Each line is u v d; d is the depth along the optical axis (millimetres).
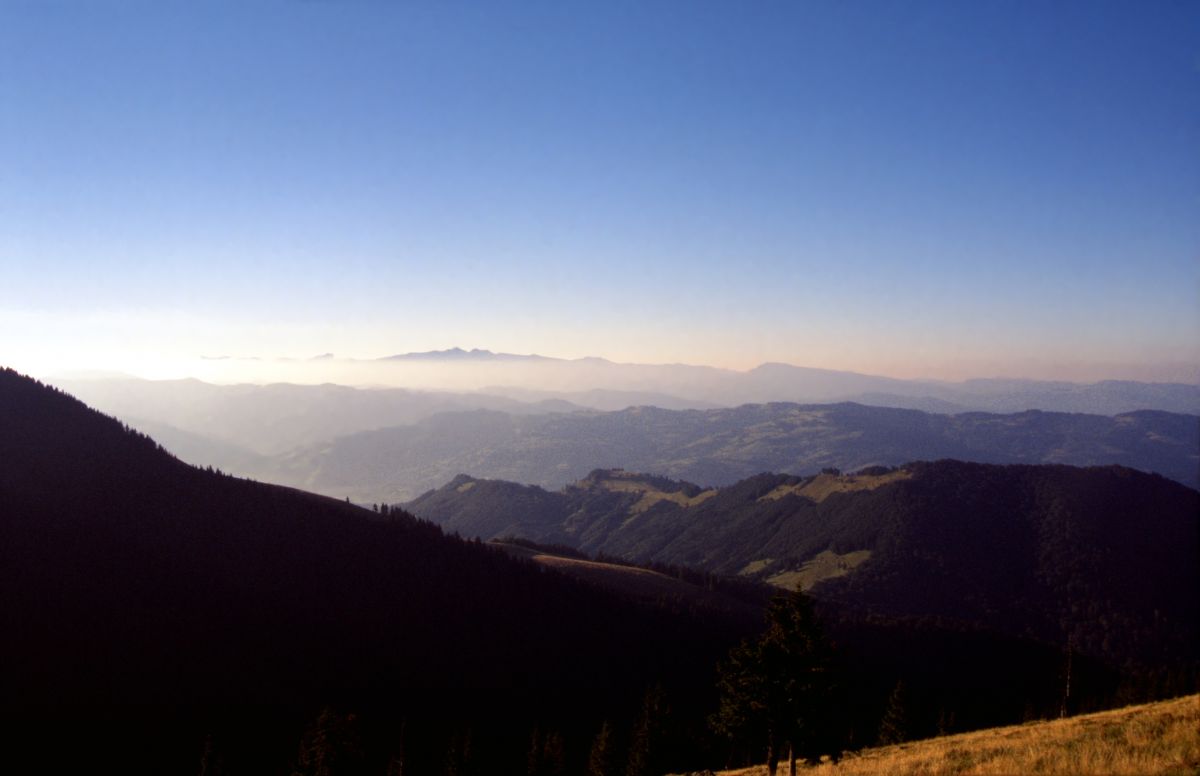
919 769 26188
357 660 118125
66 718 87688
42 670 92000
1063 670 130375
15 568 102500
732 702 38438
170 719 93438
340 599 130125
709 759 75500
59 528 112188
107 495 124500
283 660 111188
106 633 101125
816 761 47031
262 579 125375
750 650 38000
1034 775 20328
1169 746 21062
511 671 129375
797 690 36719
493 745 107750
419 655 124750
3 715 84812
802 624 37406
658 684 75750
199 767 87875
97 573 108938
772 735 37625
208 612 113438
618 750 77000
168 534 124312
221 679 103375
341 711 105250
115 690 94062
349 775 53125
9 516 109750
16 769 79875
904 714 83375
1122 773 18766
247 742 93875
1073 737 27391
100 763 84125
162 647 103562
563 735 113812
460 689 120375
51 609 100000
